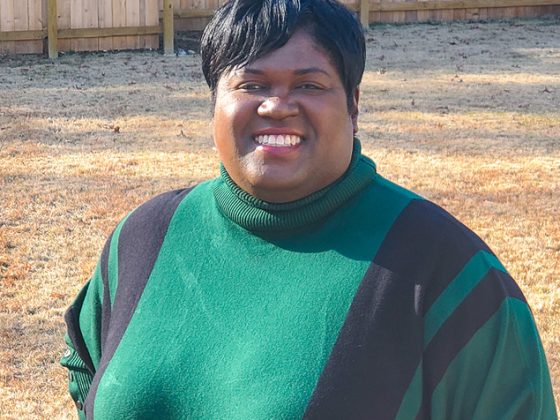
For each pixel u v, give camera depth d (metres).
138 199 8.84
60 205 8.66
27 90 13.71
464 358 2.06
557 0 19.06
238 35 2.16
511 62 15.59
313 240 2.20
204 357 2.17
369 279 2.11
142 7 16.59
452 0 18.80
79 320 2.58
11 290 6.97
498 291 2.09
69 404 5.57
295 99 2.15
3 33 15.99
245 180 2.20
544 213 8.48
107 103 12.87
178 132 11.34
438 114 12.23
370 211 2.20
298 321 2.12
